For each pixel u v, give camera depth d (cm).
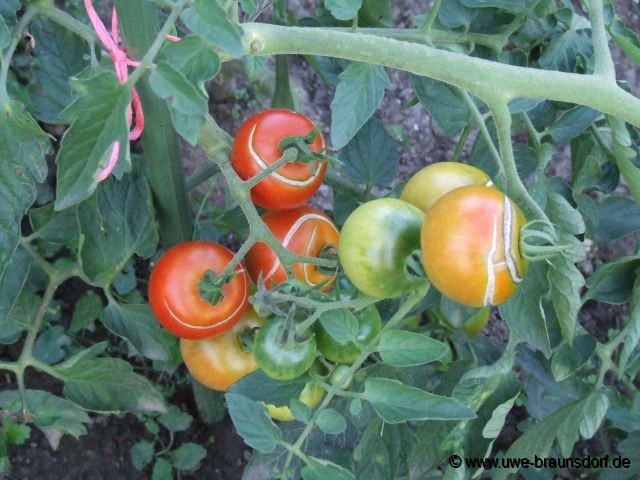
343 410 54
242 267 46
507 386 53
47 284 62
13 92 80
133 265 84
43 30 53
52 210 56
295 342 41
